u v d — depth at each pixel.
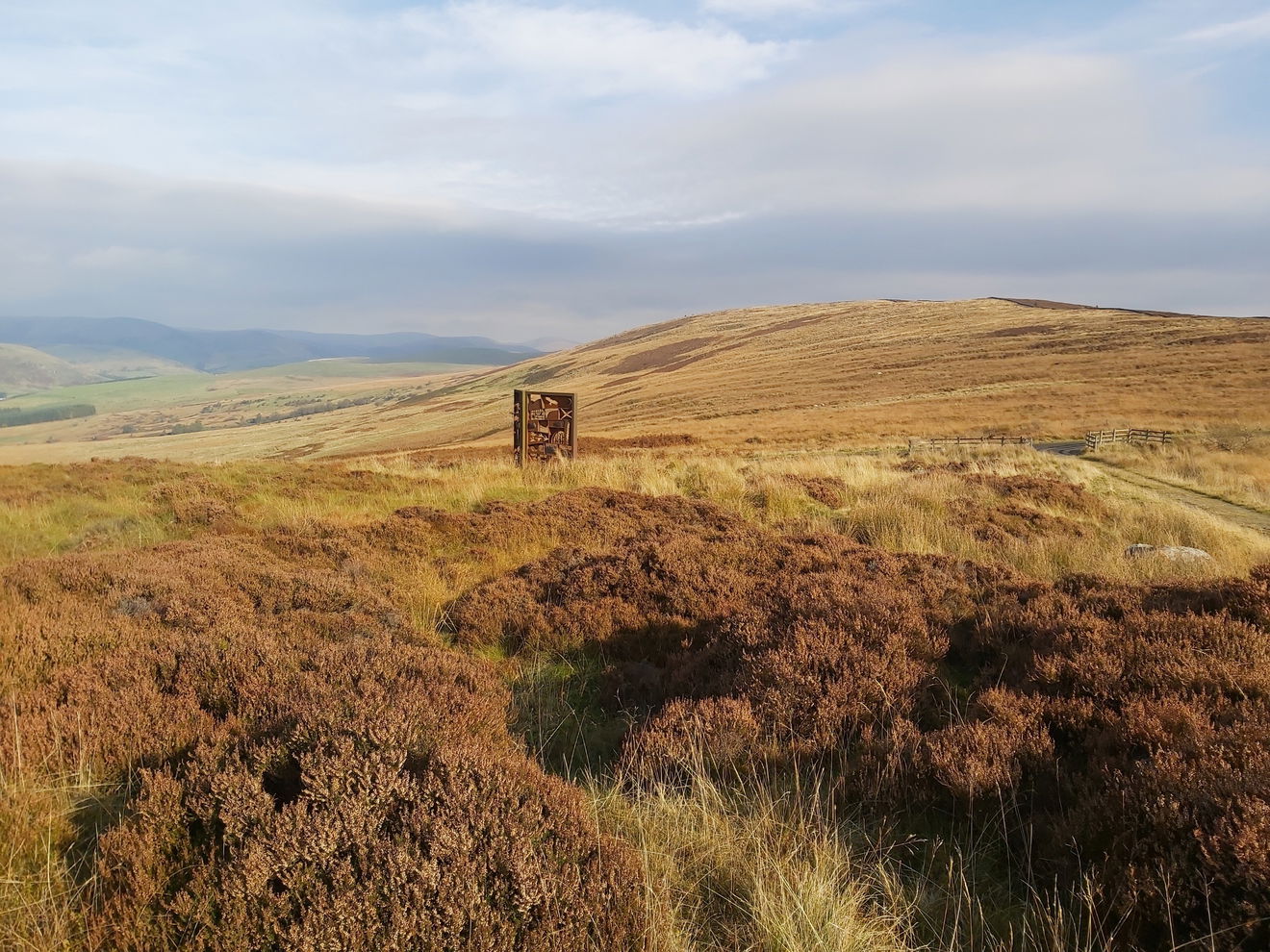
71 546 9.97
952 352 98.94
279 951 2.53
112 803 3.45
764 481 15.03
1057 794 3.57
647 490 14.55
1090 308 139.38
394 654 5.39
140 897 2.68
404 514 11.28
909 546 9.99
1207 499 20.77
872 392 77.75
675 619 6.70
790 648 5.32
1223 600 5.72
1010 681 5.00
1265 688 4.13
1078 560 9.32
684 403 88.75
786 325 170.88
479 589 7.83
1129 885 2.77
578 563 8.58
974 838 3.45
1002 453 31.75
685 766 4.11
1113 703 4.31
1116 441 38.50
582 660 6.24
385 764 3.41
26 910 2.61
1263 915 2.50
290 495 13.82
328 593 7.25
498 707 4.80
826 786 3.91
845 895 2.96
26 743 3.69
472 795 3.26
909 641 5.41
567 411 21.02
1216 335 84.44
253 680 4.67
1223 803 2.95
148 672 4.79
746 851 3.36
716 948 2.81
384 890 2.71
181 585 6.74
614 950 2.63
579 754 4.65
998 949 2.71
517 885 2.78
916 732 4.14
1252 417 46.78
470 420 109.88
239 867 2.77
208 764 3.46
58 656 4.93
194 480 13.94
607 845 3.18
